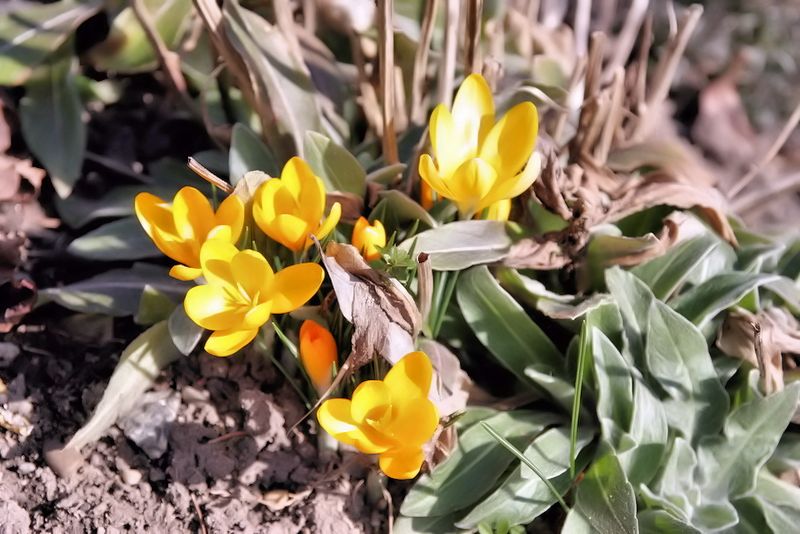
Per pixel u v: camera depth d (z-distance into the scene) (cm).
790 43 63
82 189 47
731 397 43
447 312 43
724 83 62
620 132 47
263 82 43
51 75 48
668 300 43
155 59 49
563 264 42
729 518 39
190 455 40
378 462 37
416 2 52
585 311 39
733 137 61
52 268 45
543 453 39
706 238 43
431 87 50
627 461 39
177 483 39
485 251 40
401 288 36
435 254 40
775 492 40
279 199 37
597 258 42
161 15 48
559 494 39
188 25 50
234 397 41
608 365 39
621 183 44
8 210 45
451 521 39
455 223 41
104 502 39
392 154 43
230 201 36
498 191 37
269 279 35
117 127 50
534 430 40
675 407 40
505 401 41
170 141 50
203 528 38
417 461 34
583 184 43
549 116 47
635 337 41
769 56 63
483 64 45
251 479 39
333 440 39
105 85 50
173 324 38
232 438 40
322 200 36
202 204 37
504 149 39
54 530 39
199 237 37
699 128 61
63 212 46
